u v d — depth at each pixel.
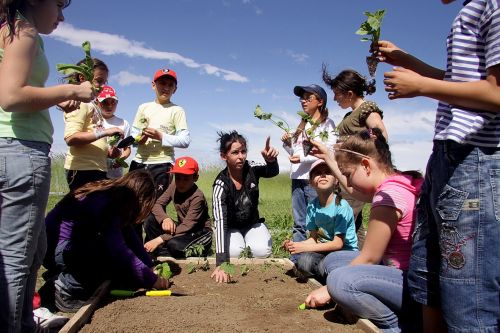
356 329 2.88
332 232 4.12
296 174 5.11
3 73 2.18
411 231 2.90
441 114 2.27
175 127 5.46
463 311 2.14
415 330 2.83
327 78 4.81
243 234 5.03
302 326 2.94
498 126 2.08
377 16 2.78
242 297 3.59
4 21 2.27
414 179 3.07
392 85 2.18
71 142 4.60
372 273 2.83
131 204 3.47
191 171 4.88
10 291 2.30
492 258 2.07
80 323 2.85
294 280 4.15
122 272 3.59
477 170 2.07
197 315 3.07
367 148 3.04
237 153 4.51
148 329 2.82
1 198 2.29
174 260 4.75
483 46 2.08
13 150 2.29
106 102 5.24
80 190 3.58
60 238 3.41
